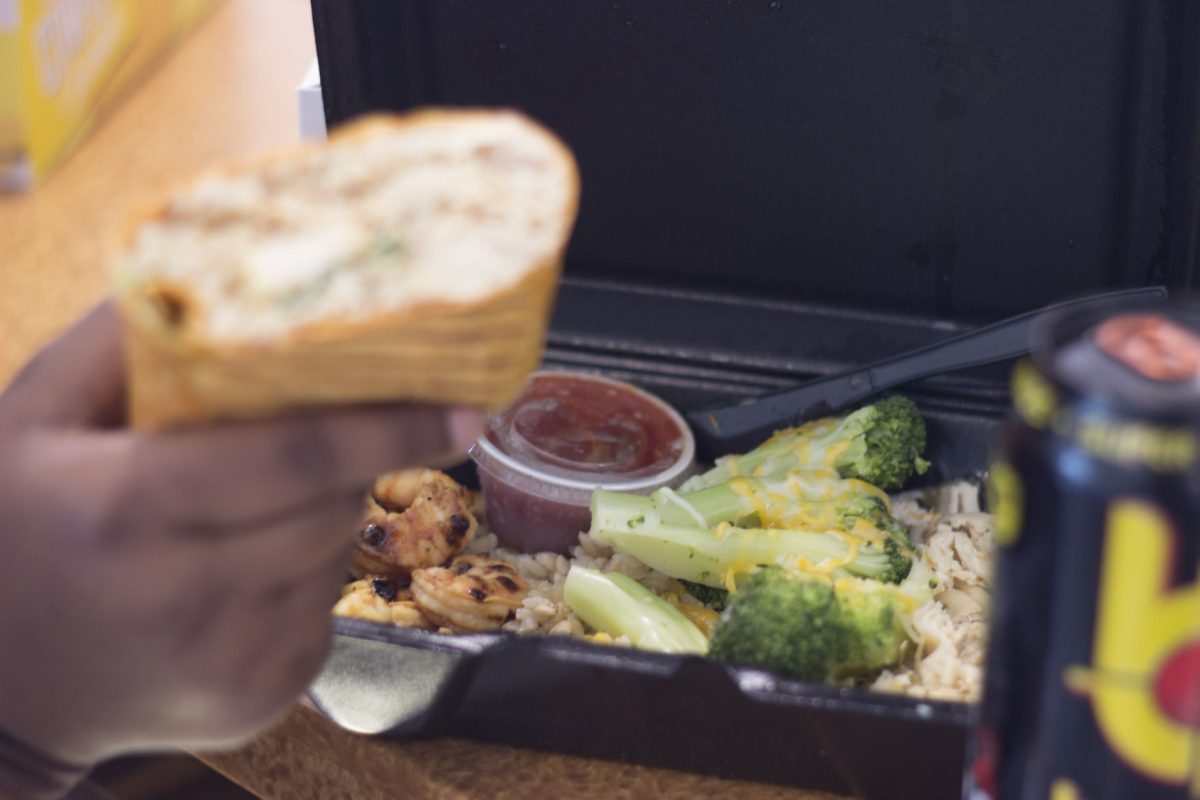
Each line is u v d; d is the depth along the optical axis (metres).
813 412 0.77
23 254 0.94
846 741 0.64
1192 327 0.54
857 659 0.67
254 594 0.58
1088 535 0.53
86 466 0.57
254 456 0.56
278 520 0.57
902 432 0.75
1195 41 0.70
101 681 0.58
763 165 0.77
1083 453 0.52
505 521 0.76
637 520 0.72
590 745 0.67
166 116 1.05
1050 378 0.53
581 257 0.80
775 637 0.66
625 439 0.77
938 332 0.77
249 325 0.55
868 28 0.74
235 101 1.06
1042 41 0.72
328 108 0.77
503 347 0.57
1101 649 0.53
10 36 0.96
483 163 0.58
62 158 1.01
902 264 0.77
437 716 0.67
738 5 0.74
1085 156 0.73
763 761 0.66
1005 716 0.55
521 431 0.77
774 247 0.78
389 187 0.57
